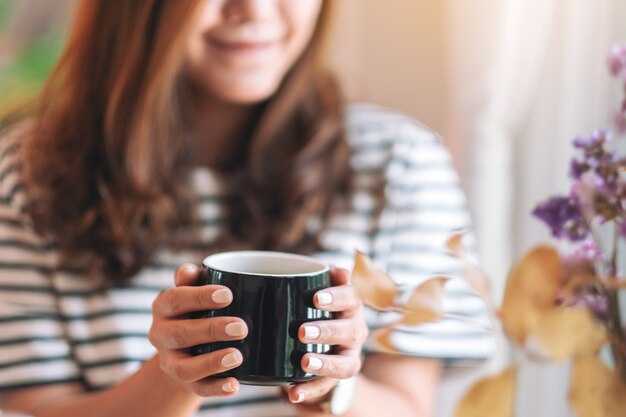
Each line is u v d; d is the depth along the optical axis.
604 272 0.60
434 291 0.61
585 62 1.53
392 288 0.62
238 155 1.24
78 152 1.18
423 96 1.96
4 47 2.03
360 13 1.98
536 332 0.59
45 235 1.16
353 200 1.25
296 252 1.19
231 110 1.21
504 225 1.67
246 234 1.18
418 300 0.61
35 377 1.12
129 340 1.15
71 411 0.94
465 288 1.13
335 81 1.34
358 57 2.00
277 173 1.21
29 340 1.12
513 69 1.60
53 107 1.25
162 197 1.15
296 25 1.10
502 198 1.66
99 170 1.17
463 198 1.36
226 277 0.63
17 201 1.18
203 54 1.09
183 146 1.19
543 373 1.63
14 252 1.17
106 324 1.14
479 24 1.60
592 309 0.58
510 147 1.68
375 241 1.26
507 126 1.65
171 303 0.64
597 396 0.57
